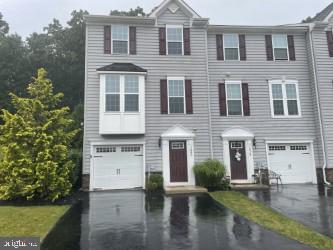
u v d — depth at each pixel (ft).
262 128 58.08
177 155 54.49
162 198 43.78
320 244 22.89
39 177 41.86
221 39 60.13
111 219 31.45
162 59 56.65
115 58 55.47
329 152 57.16
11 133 42.86
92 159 52.13
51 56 130.52
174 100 55.88
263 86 59.52
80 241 24.36
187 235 25.53
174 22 58.08
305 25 61.11
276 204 37.96
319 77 58.90
